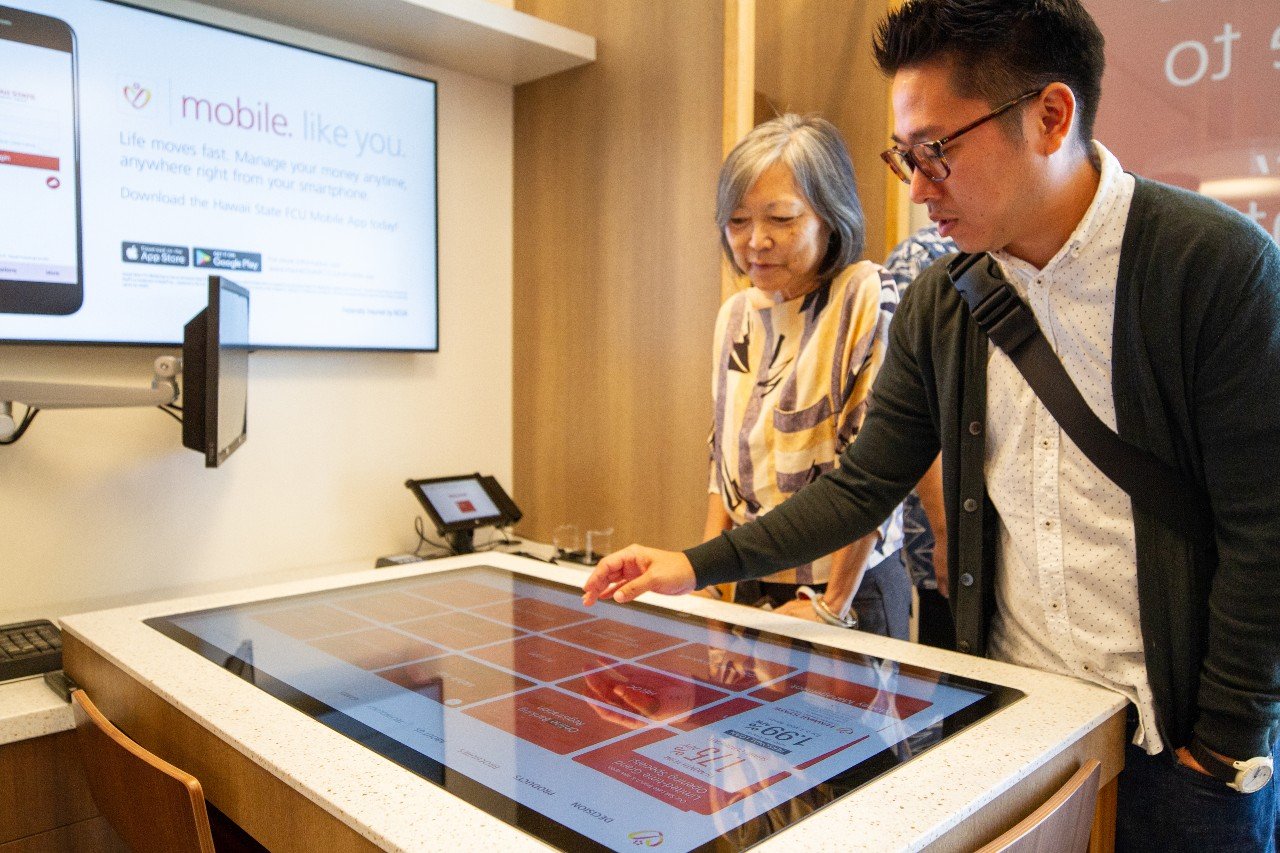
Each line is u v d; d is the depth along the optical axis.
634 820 0.69
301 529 2.25
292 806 0.79
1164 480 0.94
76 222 1.80
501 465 2.68
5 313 1.73
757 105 2.21
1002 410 1.06
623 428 2.38
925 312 1.14
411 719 0.91
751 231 1.51
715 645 1.17
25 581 1.83
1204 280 0.87
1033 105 0.87
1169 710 0.96
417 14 2.07
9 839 1.35
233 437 1.73
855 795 0.73
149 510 1.99
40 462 1.84
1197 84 1.71
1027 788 0.80
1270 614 0.87
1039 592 1.06
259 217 2.08
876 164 2.02
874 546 1.52
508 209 2.65
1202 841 0.95
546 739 0.85
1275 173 1.63
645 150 2.27
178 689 0.99
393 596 1.44
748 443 1.64
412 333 2.39
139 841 0.94
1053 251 0.96
